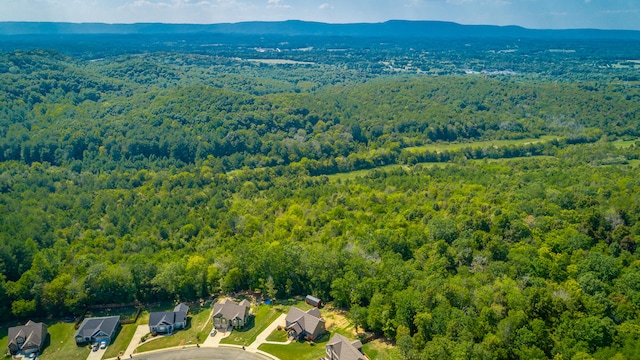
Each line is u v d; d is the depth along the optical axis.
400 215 168.62
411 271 123.56
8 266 140.00
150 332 123.06
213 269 139.62
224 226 178.12
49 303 129.75
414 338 102.62
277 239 160.38
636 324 103.06
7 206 187.50
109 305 136.38
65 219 184.25
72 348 118.19
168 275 136.25
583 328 97.75
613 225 146.38
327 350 108.75
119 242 166.62
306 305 132.75
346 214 176.00
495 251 133.62
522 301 106.19
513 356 97.31
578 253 130.50
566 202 163.75
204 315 130.25
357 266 128.50
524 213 156.00
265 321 126.19
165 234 176.88
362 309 116.88
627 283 115.94
